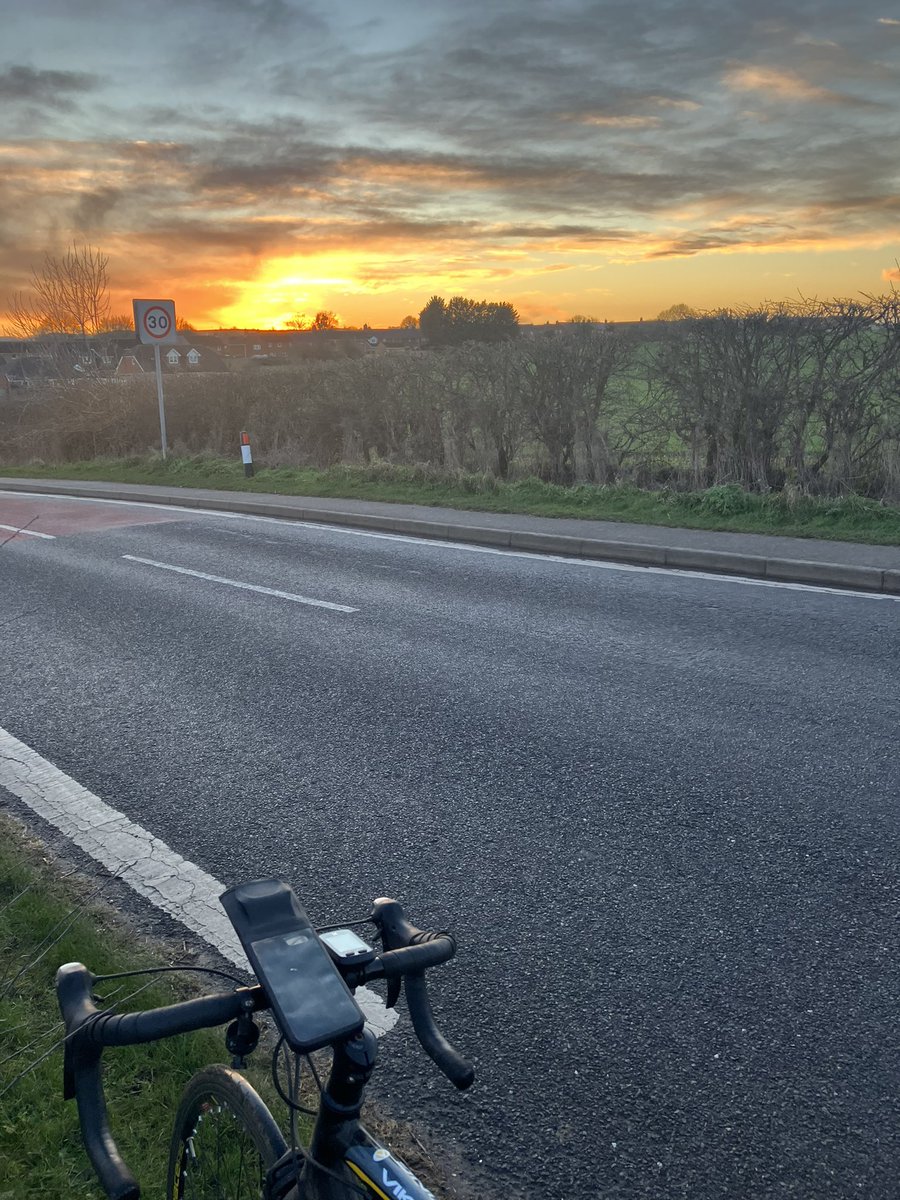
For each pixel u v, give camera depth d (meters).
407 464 18.09
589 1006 3.51
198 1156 1.94
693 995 3.55
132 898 4.27
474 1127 2.99
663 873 4.35
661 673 6.97
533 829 4.77
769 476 13.38
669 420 14.20
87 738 6.14
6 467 26.50
